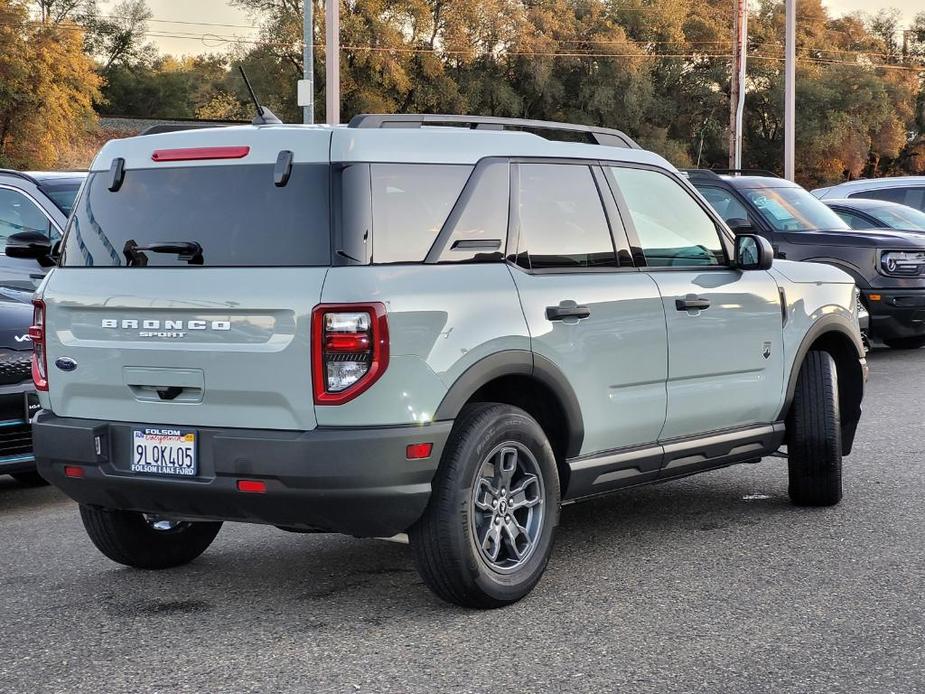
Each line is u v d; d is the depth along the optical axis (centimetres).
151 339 478
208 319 464
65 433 495
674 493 733
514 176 518
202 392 467
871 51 8250
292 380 448
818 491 674
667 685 406
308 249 456
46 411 516
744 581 534
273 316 452
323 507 448
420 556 477
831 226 1401
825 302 679
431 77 6019
